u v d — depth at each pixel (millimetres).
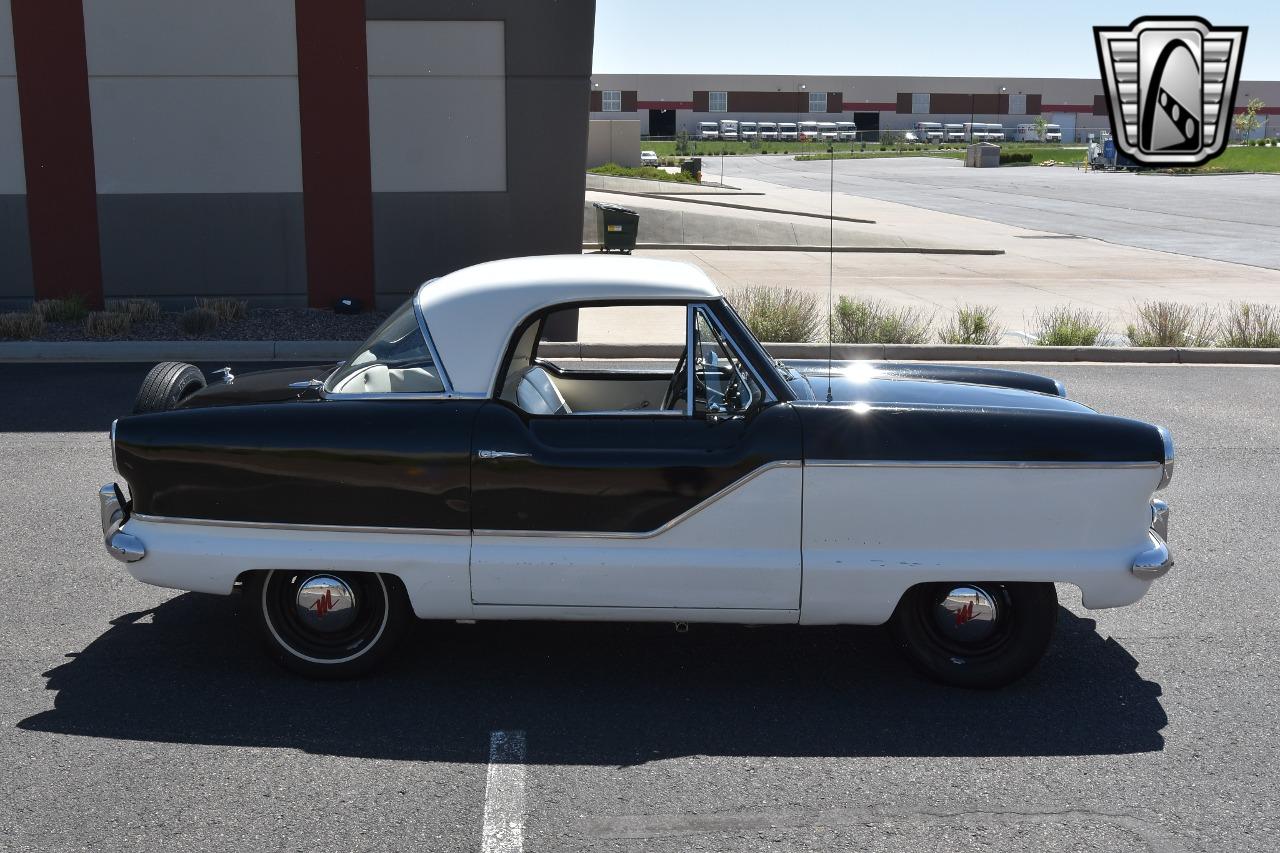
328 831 3846
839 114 99750
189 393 5422
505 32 14242
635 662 5262
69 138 14375
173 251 14742
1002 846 3783
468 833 3842
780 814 3971
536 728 4602
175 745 4430
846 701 4875
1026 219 32781
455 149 14594
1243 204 38312
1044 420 4711
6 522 7152
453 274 5172
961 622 4875
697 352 4875
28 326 13242
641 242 25984
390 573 4797
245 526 4801
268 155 14570
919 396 5250
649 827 3883
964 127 101750
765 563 4695
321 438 4734
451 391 4793
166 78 14328
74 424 9680
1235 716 4762
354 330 13883
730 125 96312
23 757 4320
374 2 14188
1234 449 9211
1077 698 4926
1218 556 6785
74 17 14109
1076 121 104312
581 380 5773
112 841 3770
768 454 4645
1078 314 15375
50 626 5590
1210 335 14023
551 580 4742
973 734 4582
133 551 4820
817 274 20391
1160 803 4066
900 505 4676
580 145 14609
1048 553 4715
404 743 4461
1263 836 3859
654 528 4703
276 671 5109
